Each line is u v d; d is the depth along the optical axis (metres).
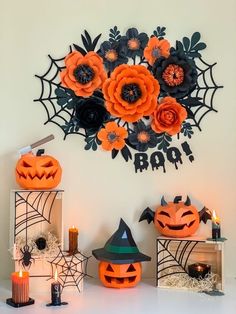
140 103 2.05
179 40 2.10
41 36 2.07
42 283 1.85
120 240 1.91
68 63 2.06
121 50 2.07
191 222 1.94
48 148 2.07
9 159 2.05
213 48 2.09
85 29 2.08
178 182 2.09
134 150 2.09
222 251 1.87
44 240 1.91
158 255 1.94
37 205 1.98
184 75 2.07
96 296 1.79
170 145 2.09
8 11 2.06
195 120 2.09
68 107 2.07
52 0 2.08
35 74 2.07
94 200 2.09
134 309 1.65
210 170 2.09
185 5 2.10
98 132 2.08
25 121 2.06
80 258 1.88
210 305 1.69
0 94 2.05
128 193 2.09
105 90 2.06
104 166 2.09
